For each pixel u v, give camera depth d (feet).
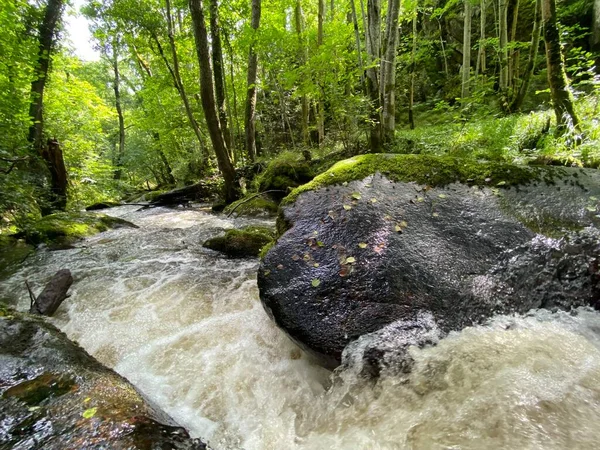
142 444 4.21
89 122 49.37
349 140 23.67
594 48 28.27
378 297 6.81
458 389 5.12
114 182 49.47
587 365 5.05
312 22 46.16
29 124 22.91
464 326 6.23
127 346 8.73
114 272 14.16
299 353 7.86
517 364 5.26
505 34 27.27
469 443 4.23
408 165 10.12
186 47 39.78
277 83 33.60
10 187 16.38
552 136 14.07
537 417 4.32
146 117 56.39
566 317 6.12
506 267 6.98
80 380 5.57
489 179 9.09
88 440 4.24
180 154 55.21
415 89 45.98
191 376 7.43
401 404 5.32
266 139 44.80
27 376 5.61
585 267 6.53
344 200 9.34
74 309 10.96
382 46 24.32
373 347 6.15
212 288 12.12
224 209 27.50
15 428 4.45
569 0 30.35
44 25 26.71
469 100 21.83
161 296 11.68
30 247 18.29
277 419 6.12
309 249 8.23
